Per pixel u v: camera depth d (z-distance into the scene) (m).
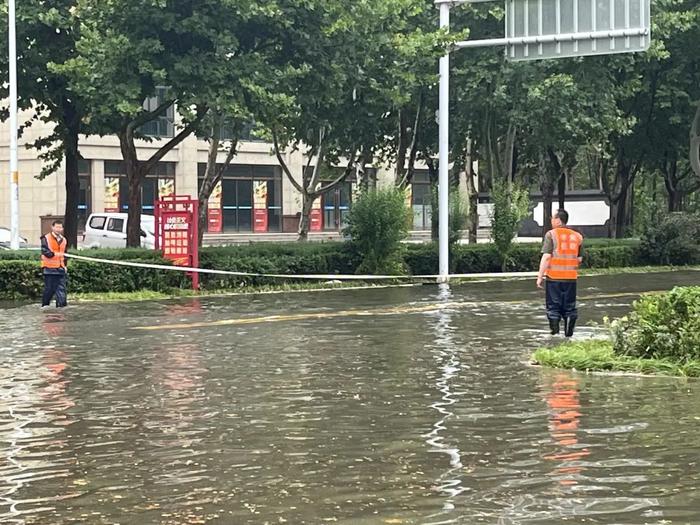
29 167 49.84
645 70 36.09
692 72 36.50
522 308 19.42
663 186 55.72
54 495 6.27
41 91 25.38
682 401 9.16
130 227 26.58
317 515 5.79
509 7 24.55
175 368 11.60
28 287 21.97
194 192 54.78
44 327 16.23
